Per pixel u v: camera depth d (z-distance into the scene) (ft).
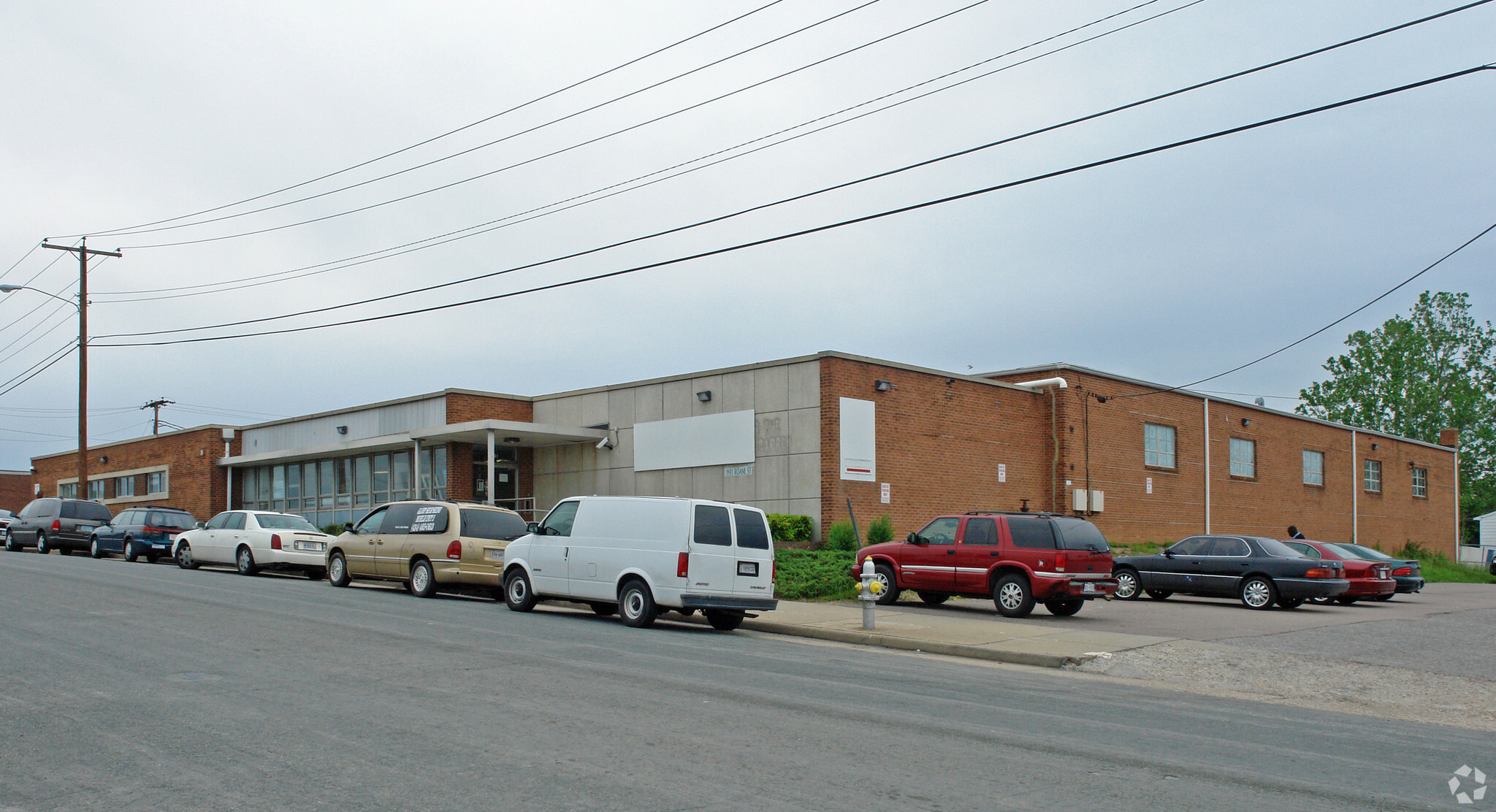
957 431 97.45
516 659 37.60
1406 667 43.65
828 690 33.24
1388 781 23.44
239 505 138.92
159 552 96.32
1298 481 145.48
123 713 26.55
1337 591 68.69
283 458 126.00
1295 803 21.24
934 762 23.67
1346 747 27.58
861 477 87.35
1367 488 163.53
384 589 70.44
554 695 30.48
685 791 20.56
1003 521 62.03
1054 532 60.08
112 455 161.99
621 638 45.34
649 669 36.24
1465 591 104.12
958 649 46.50
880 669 39.32
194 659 35.19
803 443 86.69
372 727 25.67
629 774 21.72
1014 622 56.13
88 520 109.09
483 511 65.05
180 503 143.13
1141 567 76.23
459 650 39.40
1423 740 29.27
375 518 69.31
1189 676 41.11
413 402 112.06
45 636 39.91
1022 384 106.11
